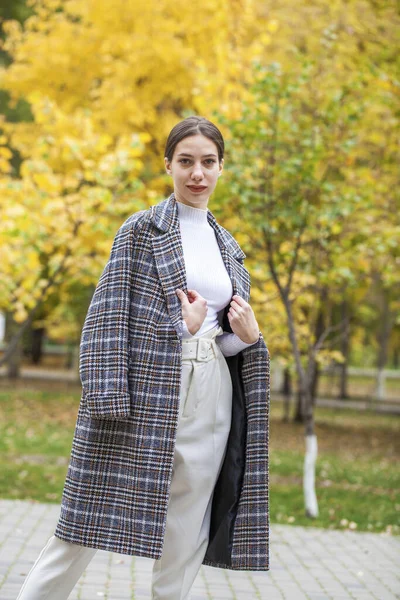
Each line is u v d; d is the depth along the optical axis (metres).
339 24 9.74
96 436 2.61
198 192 2.78
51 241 8.91
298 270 8.52
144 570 4.92
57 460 10.21
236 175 7.51
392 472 11.45
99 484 2.59
